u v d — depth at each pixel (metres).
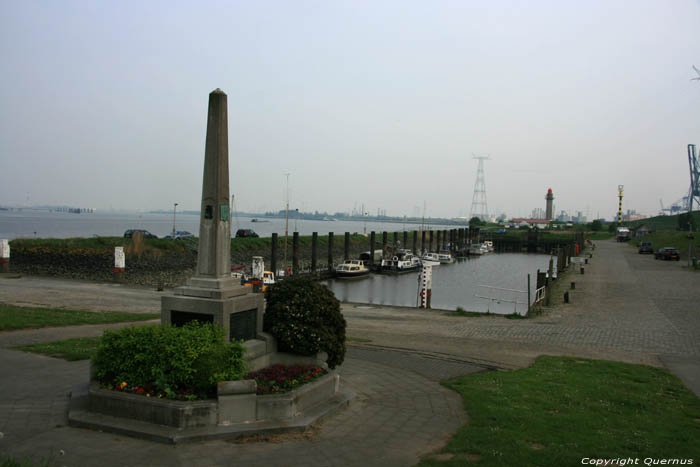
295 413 8.26
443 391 10.82
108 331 8.26
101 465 6.26
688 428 8.51
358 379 11.70
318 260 75.12
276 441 7.41
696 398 10.66
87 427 7.42
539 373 12.49
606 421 8.62
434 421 8.70
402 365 13.40
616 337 18.97
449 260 86.50
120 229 144.00
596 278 41.62
